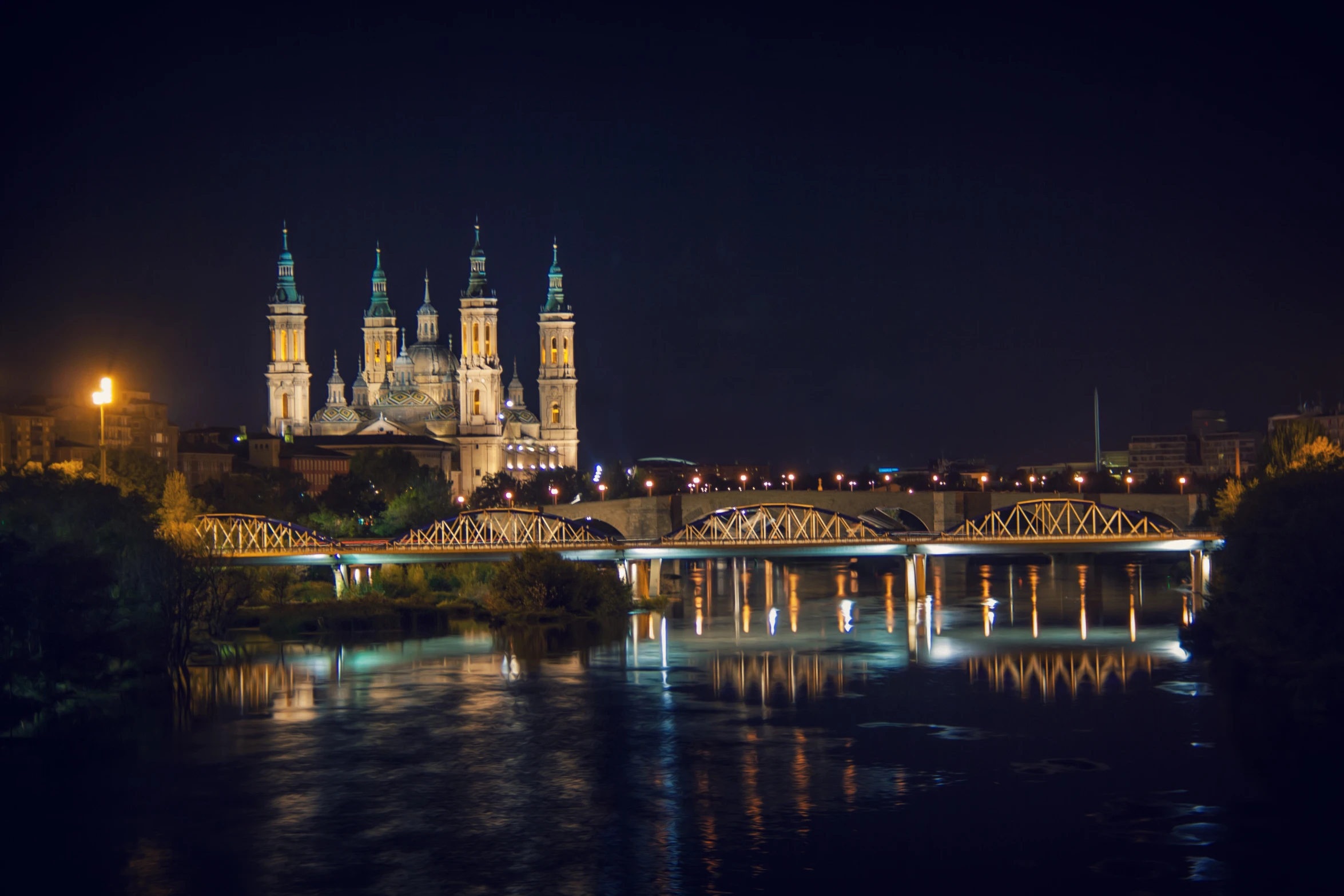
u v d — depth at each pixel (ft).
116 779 431.02
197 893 346.74
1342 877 346.74
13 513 542.57
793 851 368.27
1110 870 352.49
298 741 475.72
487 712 519.60
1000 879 348.18
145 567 583.17
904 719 502.38
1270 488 567.59
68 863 364.17
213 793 417.90
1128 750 451.12
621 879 351.67
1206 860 358.02
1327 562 503.20
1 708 503.61
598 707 528.63
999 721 496.23
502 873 356.59
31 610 504.84
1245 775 421.18
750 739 476.13
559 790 420.36
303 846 375.25
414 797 414.82
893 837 377.50
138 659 574.97
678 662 629.92
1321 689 502.38
